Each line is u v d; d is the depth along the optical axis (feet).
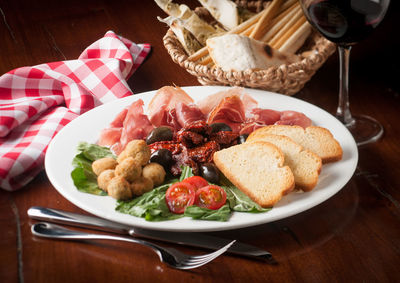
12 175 2.89
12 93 3.53
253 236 2.59
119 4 4.61
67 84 3.50
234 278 2.43
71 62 3.59
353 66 3.59
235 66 3.26
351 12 2.86
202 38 3.60
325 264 2.48
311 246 2.55
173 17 3.51
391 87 3.41
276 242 2.56
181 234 2.56
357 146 3.02
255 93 3.27
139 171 2.67
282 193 2.62
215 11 3.72
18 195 2.81
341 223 2.64
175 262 2.45
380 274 2.44
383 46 3.75
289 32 3.56
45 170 2.95
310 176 2.69
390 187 2.80
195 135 2.89
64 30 4.24
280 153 2.73
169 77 3.65
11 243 2.56
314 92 3.42
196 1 4.53
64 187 2.71
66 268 2.47
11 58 3.94
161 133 2.96
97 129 3.11
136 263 2.48
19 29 4.26
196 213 2.55
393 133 3.09
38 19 4.39
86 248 2.54
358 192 2.78
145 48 3.89
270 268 2.46
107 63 3.56
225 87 3.33
